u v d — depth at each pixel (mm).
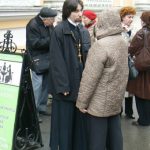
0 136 4074
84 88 3688
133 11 5465
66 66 4168
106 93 3682
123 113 6457
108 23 3637
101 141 3869
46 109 6336
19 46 7020
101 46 3588
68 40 4156
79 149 4383
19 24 6957
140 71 5562
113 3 10336
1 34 6434
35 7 7363
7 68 3994
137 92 5695
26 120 4324
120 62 3668
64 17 4219
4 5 6473
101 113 3727
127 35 5598
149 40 5441
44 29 5688
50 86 4289
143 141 5332
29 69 4066
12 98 3988
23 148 4250
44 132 5445
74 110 4336
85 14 5438
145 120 5863
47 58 5836
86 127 4047
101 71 3615
